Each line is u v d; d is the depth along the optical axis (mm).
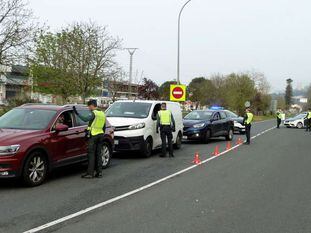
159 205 7422
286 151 17531
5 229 5820
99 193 8305
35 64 35938
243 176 10781
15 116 9859
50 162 9289
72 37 37500
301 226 6254
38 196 7945
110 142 11859
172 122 14625
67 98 39781
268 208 7352
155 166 12266
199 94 78375
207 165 12727
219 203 7672
